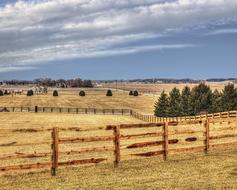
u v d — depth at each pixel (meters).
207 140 22.12
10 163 21.09
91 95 179.12
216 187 15.18
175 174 17.34
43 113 92.56
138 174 17.38
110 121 71.94
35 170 18.17
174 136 34.41
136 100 153.25
